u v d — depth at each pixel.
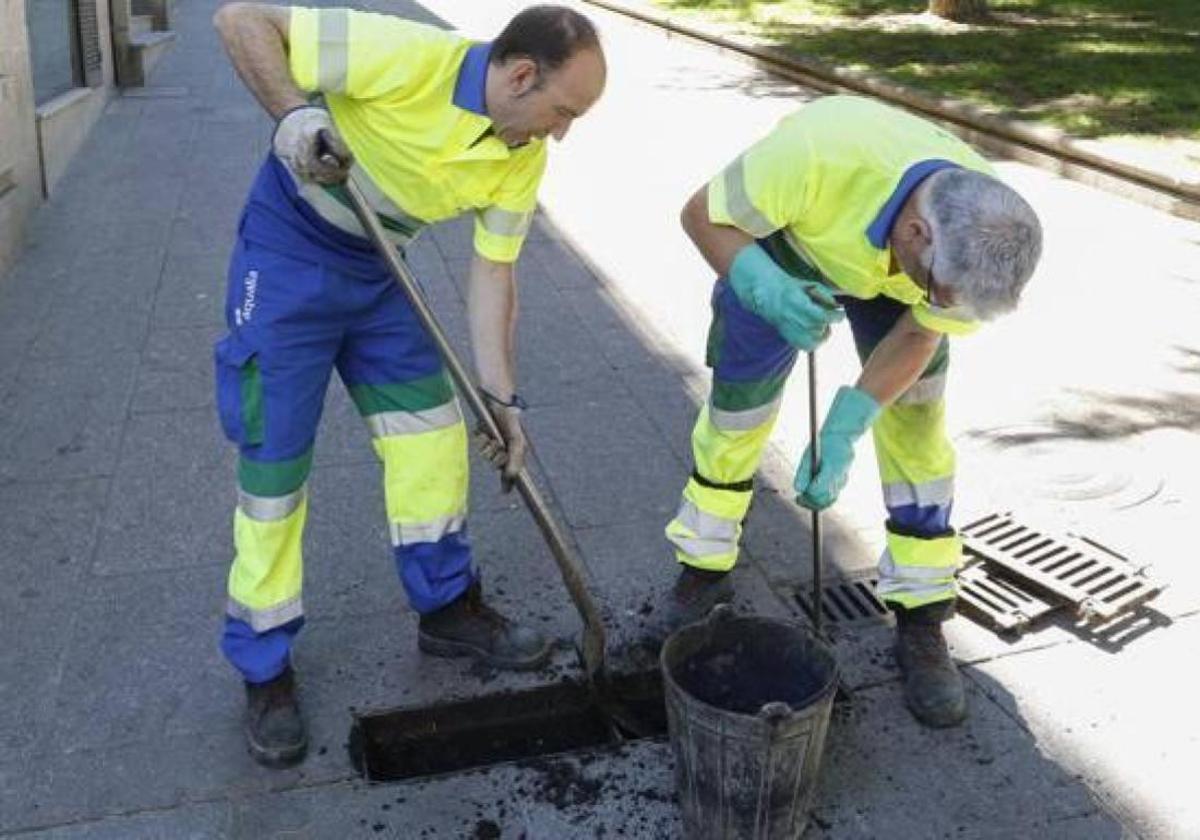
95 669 3.06
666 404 4.48
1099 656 3.18
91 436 4.17
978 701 3.03
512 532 3.68
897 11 12.59
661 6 13.73
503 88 2.42
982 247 2.20
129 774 2.75
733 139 8.41
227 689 3.02
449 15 13.27
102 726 2.89
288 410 2.65
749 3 13.60
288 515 2.75
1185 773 2.81
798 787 2.48
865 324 2.98
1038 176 7.68
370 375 2.84
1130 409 4.50
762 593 3.44
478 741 3.05
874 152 2.45
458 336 5.06
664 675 2.49
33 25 7.18
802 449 4.19
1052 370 4.81
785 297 2.47
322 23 2.40
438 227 6.32
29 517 3.69
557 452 4.12
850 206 2.46
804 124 2.54
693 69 11.10
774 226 2.54
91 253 5.89
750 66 11.25
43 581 3.39
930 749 2.88
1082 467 4.07
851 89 9.81
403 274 2.49
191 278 5.59
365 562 3.53
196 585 3.40
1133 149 7.35
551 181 7.26
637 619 3.30
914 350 2.65
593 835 2.64
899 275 2.51
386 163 2.52
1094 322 5.27
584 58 2.38
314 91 2.44
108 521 3.69
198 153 7.70
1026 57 10.28
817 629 2.96
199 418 4.31
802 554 3.62
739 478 3.20
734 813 2.48
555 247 6.10
